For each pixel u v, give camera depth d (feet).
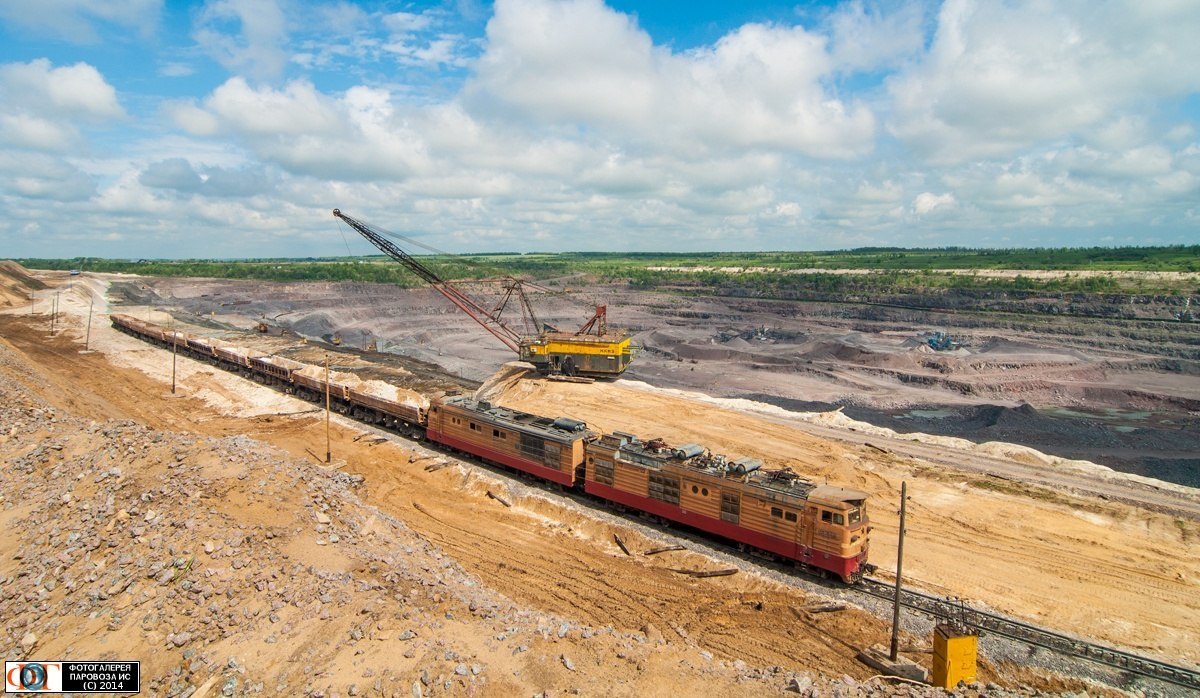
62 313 405.59
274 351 304.50
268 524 82.43
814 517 96.17
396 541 95.45
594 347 235.40
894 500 130.93
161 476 90.58
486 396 220.02
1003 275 538.06
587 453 125.70
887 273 592.19
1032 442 224.74
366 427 177.78
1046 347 356.59
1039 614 91.76
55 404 160.25
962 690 67.56
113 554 76.18
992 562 106.11
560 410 198.29
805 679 65.87
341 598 70.08
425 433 165.07
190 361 273.75
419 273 260.01
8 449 109.40
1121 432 234.79
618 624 88.07
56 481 95.96
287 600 69.05
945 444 174.70
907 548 110.83
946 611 89.45
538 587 97.91
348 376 243.40
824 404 270.67
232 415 199.62
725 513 105.81
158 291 606.55
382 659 61.77
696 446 120.37
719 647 82.84
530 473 135.33
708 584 99.86
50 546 80.59
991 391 288.51
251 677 58.95
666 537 111.96
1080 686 76.33
